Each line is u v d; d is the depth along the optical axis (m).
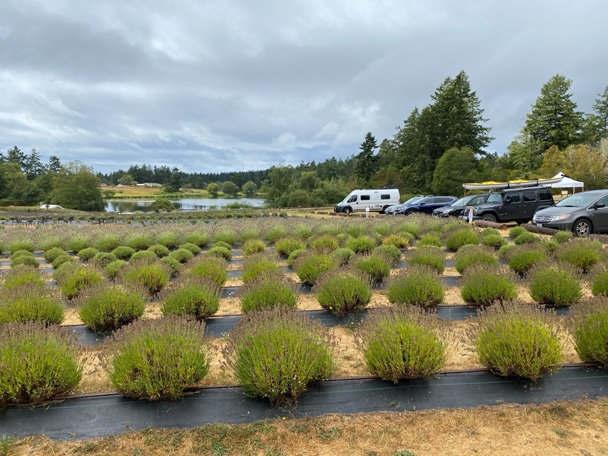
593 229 11.68
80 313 5.04
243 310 5.23
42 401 3.17
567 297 5.36
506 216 16.59
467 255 7.66
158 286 6.82
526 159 45.72
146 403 3.17
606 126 50.88
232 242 13.57
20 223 27.00
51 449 2.68
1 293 5.33
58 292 6.49
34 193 66.88
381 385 3.39
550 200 17.05
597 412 2.97
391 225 14.24
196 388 3.34
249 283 5.88
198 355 3.38
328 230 13.33
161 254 10.55
